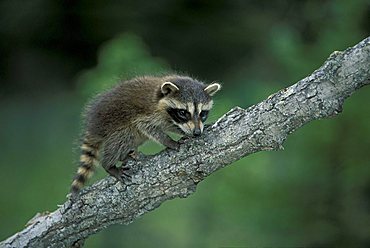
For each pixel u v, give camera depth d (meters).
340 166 13.89
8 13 25.25
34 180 19.67
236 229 15.07
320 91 7.73
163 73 11.32
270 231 14.34
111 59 14.66
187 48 24.92
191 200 16.80
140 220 16.59
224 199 14.49
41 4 25.12
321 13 16.14
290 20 20.02
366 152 13.65
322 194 14.09
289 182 14.11
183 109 9.62
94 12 25.16
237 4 24.20
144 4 25.02
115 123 9.46
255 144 7.99
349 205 14.15
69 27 25.58
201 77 24.30
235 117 8.07
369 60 7.57
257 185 14.24
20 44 25.75
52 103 24.25
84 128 9.77
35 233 8.84
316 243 14.20
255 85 17.88
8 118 23.50
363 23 14.39
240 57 24.08
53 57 25.91
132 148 9.64
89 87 14.52
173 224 16.41
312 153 13.95
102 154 9.47
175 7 24.92
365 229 14.12
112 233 16.20
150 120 9.53
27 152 21.42
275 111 7.87
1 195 18.95
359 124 13.50
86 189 8.59
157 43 25.09
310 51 14.59
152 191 8.33
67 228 8.71
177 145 8.25
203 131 8.18
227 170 14.44
